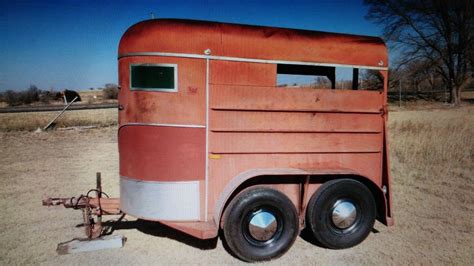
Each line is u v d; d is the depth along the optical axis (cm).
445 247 410
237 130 369
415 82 3991
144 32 354
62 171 779
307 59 386
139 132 359
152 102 355
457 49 3247
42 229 457
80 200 388
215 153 366
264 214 362
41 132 1436
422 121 1557
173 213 362
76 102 3812
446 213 521
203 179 365
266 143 378
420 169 771
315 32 396
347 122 402
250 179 383
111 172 769
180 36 353
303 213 394
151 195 361
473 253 396
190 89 357
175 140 358
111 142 1205
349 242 393
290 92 381
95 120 1781
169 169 359
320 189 383
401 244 417
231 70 364
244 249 358
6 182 684
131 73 358
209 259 377
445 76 3472
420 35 3384
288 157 387
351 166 408
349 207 390
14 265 362
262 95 373
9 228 460
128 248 400
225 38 362
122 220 486
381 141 418
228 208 356
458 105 3014
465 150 925
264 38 374
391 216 412
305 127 388
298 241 421
